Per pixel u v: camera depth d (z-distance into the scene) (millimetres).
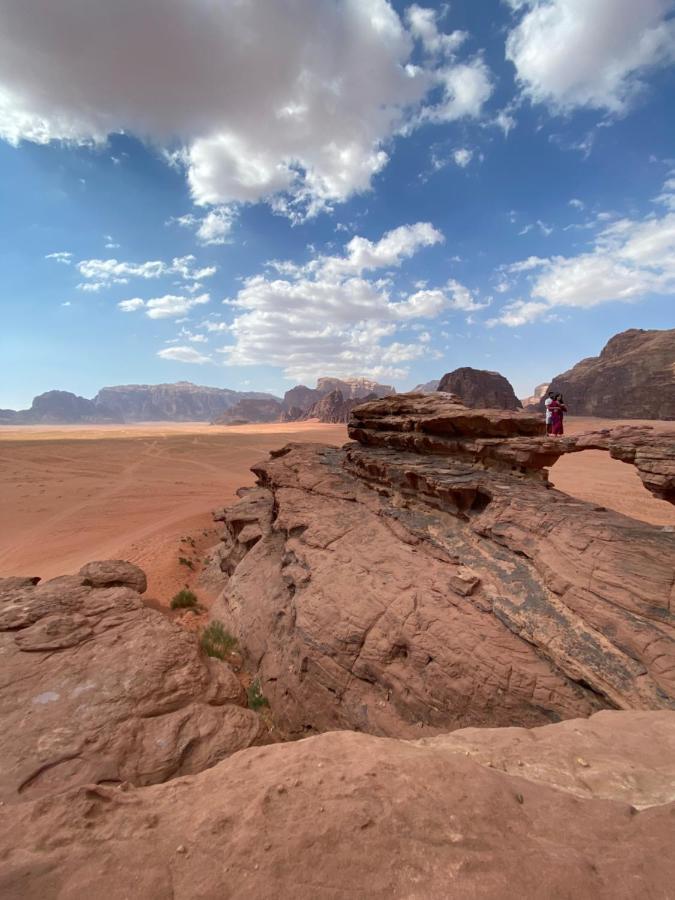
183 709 8094
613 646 8453
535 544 11125
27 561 26828
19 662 9164
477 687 9070
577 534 10547
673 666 7625
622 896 2973
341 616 11781
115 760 6750
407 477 15625
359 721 10195
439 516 14281
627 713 6867
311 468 20469
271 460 24172
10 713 7664
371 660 10664
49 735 7137
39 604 11539
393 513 15055
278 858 3348
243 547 21406
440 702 9406
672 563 8969
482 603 10359
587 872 3168
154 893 3121
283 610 14148
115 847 3602
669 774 4883
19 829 3852
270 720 11820
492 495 13148
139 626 10688
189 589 21672
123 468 62906
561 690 8430
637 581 8984
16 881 3270
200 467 66500
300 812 3842
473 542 12555
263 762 4957
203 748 7270
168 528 31750
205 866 3344
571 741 5891
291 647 12586
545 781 4871
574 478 43625
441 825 3654
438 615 10523
